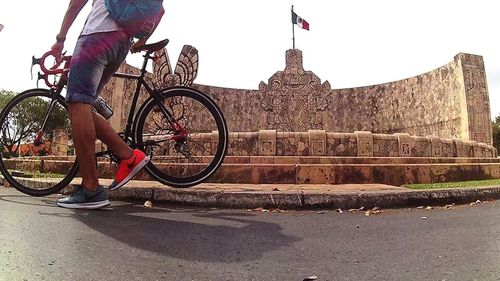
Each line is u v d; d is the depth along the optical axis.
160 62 9.35
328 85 16.64
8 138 3.76
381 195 3.77
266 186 4.75
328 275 1.64
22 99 3.70
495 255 1.93
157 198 3.67
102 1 2.87
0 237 1.99
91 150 2.92
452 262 1.83
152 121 4.11
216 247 2.07
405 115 15.79
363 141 7.16
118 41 2.88
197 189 3.95
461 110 12.77
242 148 7.14
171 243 2.12
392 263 1.82
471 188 4.27
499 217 3.10
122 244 2.03
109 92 9.19
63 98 3.70
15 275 1.46
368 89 17.45
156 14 3.02
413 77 15.60
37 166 6.00
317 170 5.52
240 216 3.13
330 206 3.65
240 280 1.55
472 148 9.17
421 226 2.76
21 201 3.31
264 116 16.53
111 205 3.41
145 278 1.52
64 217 2.63
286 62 16.83
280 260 1.86
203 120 11.07
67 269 1.57
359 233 2.52
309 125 16.31
